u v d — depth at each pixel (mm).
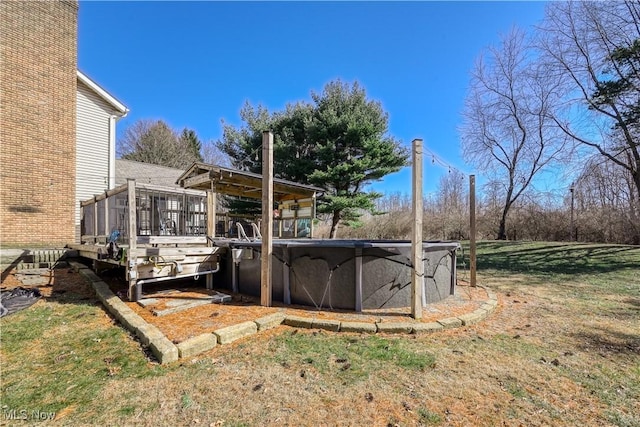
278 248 4395
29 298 4469
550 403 1992
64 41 8953
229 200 15320
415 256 3557
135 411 1895
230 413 1874
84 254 6168
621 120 9312
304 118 15039
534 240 13617
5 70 7863
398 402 1993
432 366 2471
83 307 4098
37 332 3232
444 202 19359
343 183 14641
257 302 4258
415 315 3527
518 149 14555
